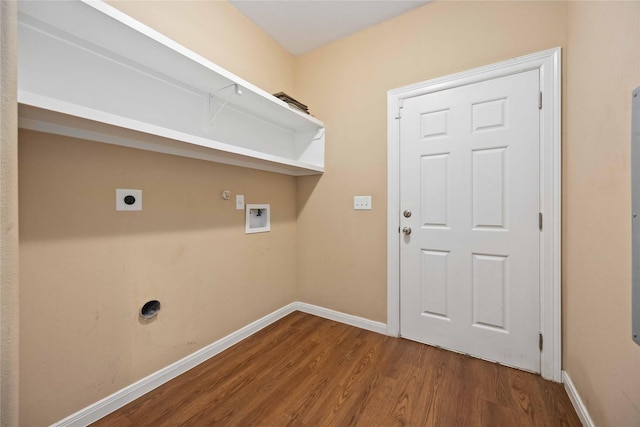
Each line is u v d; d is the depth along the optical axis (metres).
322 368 1.60
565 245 1.43
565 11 1.45
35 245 1.04
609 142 0.96
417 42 1.90
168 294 1.51
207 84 1.57
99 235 1.23
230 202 1.88
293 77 2.49
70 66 1.13
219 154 1.63
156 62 1.34
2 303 0.70
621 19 0.88
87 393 1.19
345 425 1.18
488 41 1.66
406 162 1.93
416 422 1.19
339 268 2.26
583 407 1.16
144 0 1.39
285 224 2.39
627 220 0.85
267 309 2.20
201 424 1.19
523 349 1.56
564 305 1.44
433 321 1.85
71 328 1.14
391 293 1.99
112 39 1.16
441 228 1.81
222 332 1.82
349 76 2.20
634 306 0.80
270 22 2.06
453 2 1.78
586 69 1.16
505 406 1.28
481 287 1.69
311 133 2.39
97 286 1.22
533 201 1.53
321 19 2.03
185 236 1.59
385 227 2.03
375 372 1.55
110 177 1.26
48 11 0.98
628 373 0.83
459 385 1.43
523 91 1.55
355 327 2.15
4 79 0.69
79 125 1.05
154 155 1.43
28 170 1.02
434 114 1.83
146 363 1.41
